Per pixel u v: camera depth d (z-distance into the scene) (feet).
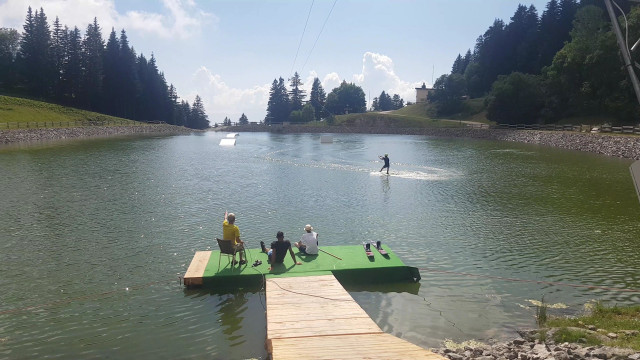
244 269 46.21
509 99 349.82
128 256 54.80
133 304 41.42
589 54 305.32
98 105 454.40
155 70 515.91
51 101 429.79
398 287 45.93
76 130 291.17
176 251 56.85
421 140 307.17
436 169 140.15
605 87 299.17
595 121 297.74
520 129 317.42
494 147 234.79
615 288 45.68
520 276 49.01
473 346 33.76
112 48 460.55
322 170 138.51
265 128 477.77
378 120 465.06
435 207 83.71
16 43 501.97
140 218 73.87
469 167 145.07
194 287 44.65
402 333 36.45
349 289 45.47
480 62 521.65
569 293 44.55
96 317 38.88
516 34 489.67
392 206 84.58
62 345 34.32
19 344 34.45
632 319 36.63
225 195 95.30
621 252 57.06
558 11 453.99
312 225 70.28
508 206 84.58
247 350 33.37
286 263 48.08
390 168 143.13
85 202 86.17
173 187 104.73
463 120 447.01
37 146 208.03
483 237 63.98
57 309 40.45
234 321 38.01
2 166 135.03
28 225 68.74
